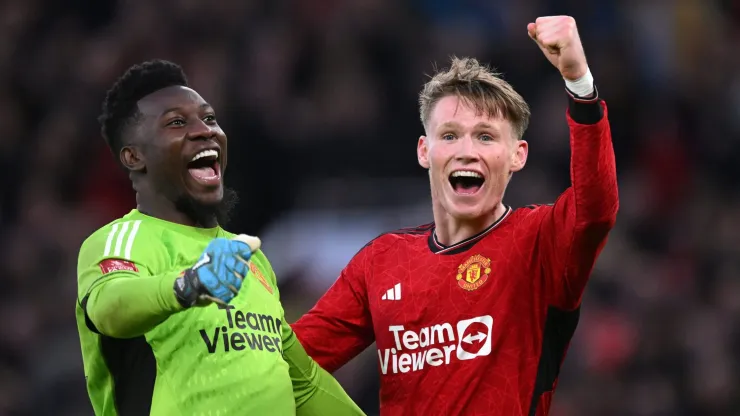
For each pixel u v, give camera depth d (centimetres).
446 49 2498
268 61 2456
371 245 1157
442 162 1081
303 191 2333
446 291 1080
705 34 2720
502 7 2598
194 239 1034
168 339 985
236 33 2516
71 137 2436
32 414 2069
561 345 1079
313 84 2462
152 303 874
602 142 984
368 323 1152
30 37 2595
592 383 2084
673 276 2366
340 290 1163
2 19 2602
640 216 2475
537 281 1062
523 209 1105
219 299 852
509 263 1070
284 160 2364
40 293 2258
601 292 2236
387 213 2195
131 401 993
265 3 2562
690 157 2575
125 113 1048
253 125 2373
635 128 2570
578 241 1015
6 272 2277
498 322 1057
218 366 985
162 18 2511
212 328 991
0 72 2538
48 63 2552
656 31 2672
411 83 2467
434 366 1070
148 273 975
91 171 2405
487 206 1080
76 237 2312
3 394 2083
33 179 2422
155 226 1021
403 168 2384
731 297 2331
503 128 1084
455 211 1077
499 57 2511
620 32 2625
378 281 1121
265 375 1003
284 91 2442
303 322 1162
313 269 2083
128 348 995
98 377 1013
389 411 1096
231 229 2269
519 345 1056
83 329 1000
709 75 2684
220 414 976
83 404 2073
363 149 2380
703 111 2636
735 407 2169
